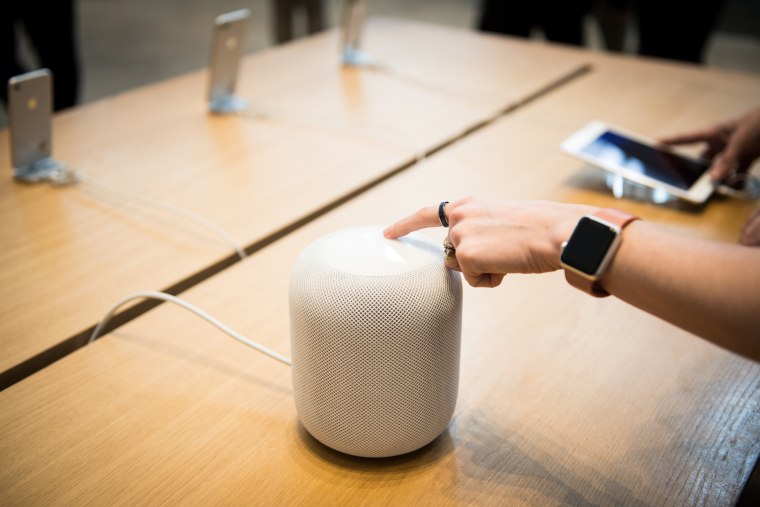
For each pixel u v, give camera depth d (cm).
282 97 186
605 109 182
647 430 81
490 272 73
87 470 74
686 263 64
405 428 73
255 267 110
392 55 221
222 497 72
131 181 140
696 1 299
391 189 137
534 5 316
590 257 67
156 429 80
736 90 197
